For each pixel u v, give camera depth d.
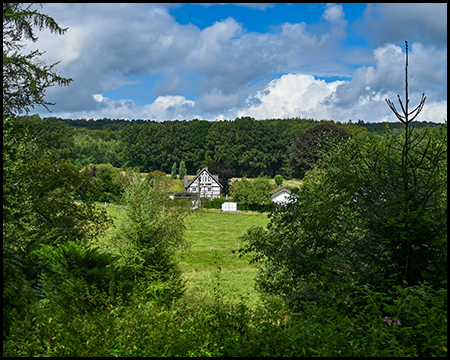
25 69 12.84
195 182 72.56
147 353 4.58
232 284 18.31
